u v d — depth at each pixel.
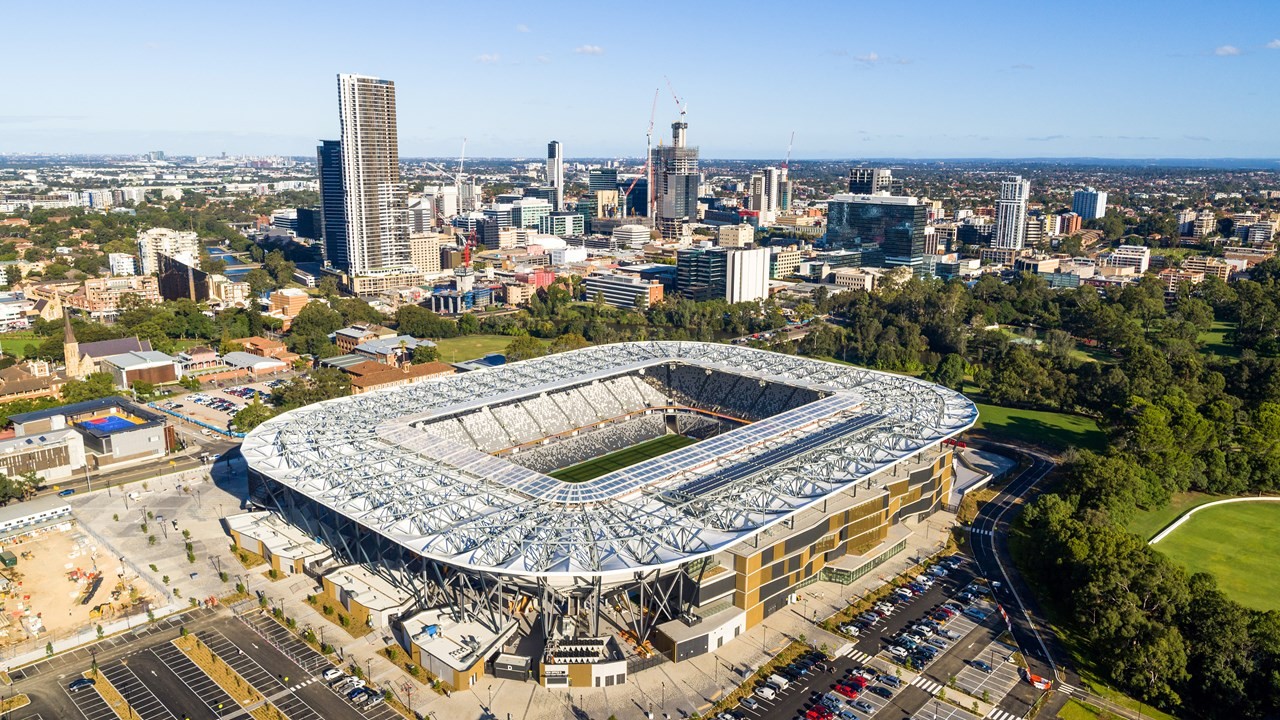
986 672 177.62
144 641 187.75
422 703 166.75
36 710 164.38
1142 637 171.88
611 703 167.00
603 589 182.25
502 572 166.25
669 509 193.38
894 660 181.38
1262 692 159.62
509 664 175.12
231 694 169.25
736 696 169.25
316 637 188.75
